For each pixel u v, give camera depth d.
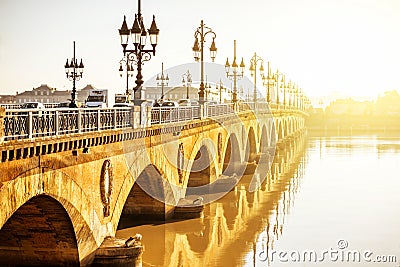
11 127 19.70
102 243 28.00
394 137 142.00
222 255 33.88
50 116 22.17
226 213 45.31
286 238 38.00
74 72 40.88
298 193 55.31
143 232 37.41
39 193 21.56
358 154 94.62
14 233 25.95
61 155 23.17
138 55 32.00
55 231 25.55
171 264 32.00
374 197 53.25
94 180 26.62
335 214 45.66
